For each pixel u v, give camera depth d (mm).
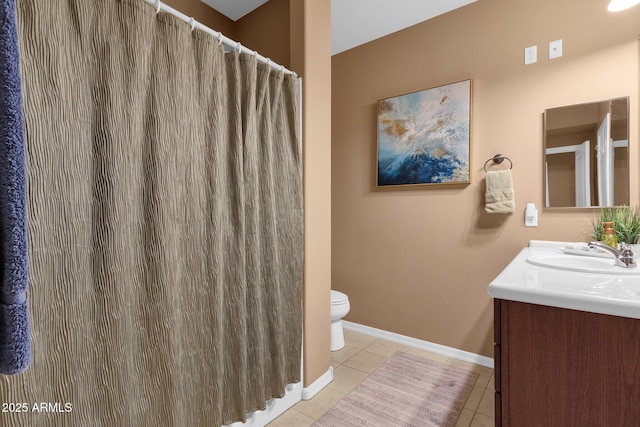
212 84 1236
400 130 2453
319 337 1869
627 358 785
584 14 1778
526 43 1957
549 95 1882
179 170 1104
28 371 757
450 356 2266
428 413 1636
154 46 1050
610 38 1705
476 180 2150
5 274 311
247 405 1407
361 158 2709
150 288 1021
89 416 868
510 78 2010
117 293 922
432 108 2297
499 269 2070
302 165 1753
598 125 1731
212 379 1216
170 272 1054
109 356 909
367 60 2648
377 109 2596
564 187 1833
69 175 837
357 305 2752
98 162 903
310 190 1799
